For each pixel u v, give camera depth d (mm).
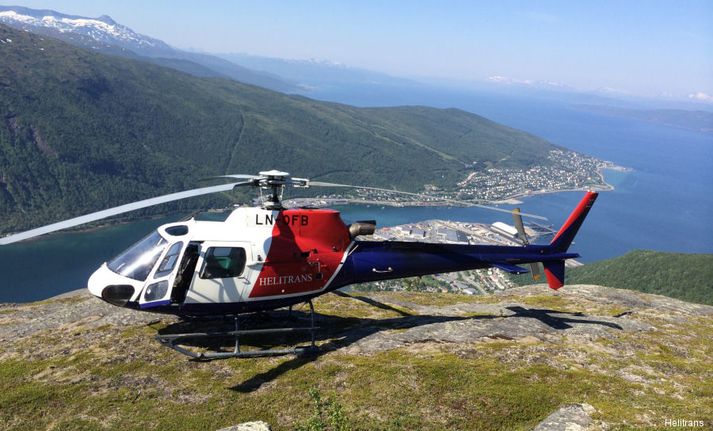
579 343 16828
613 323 19359
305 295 16156
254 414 11789
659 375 14477
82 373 13555
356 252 16984
